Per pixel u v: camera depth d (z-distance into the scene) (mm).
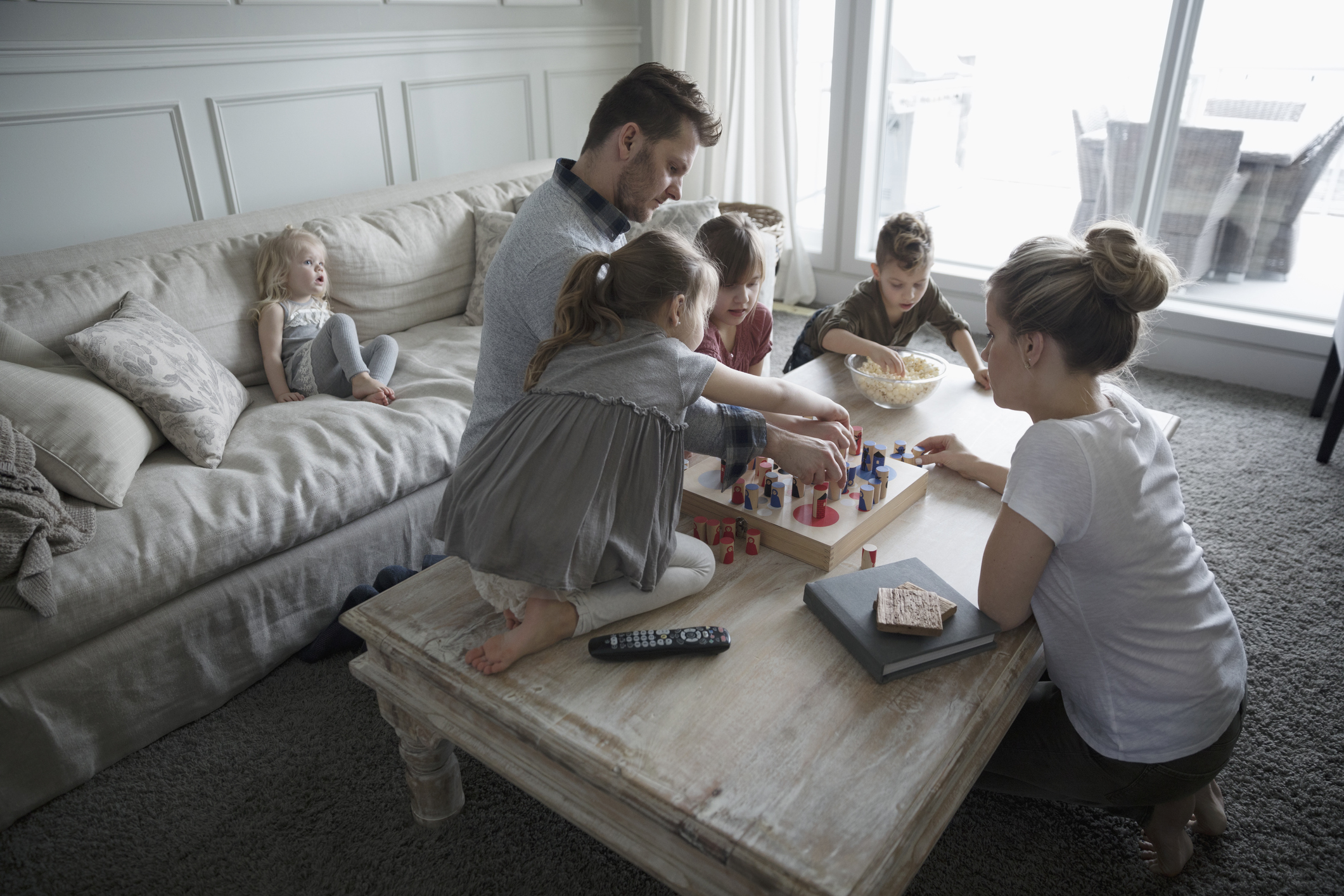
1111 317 1010
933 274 3615
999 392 1120
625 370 1089
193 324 2115
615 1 3812
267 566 1686
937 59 3738
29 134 2215
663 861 965
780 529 1298
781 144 3693
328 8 2773
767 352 2027
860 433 1564
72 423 1604
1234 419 2768
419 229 2586
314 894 1286
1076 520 1023
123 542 1513
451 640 1144
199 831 1397
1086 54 3381
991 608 1100
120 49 2312
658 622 1163
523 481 1049
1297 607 1864
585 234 1274
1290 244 3135
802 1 3793
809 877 794
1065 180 3842
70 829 1403
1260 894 1258
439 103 3209
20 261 1992
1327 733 1537
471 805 1434
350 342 2158
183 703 1594
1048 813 1406
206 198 2623
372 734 1592
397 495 1898
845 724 982
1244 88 3004
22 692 1385
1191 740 1088
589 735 971
